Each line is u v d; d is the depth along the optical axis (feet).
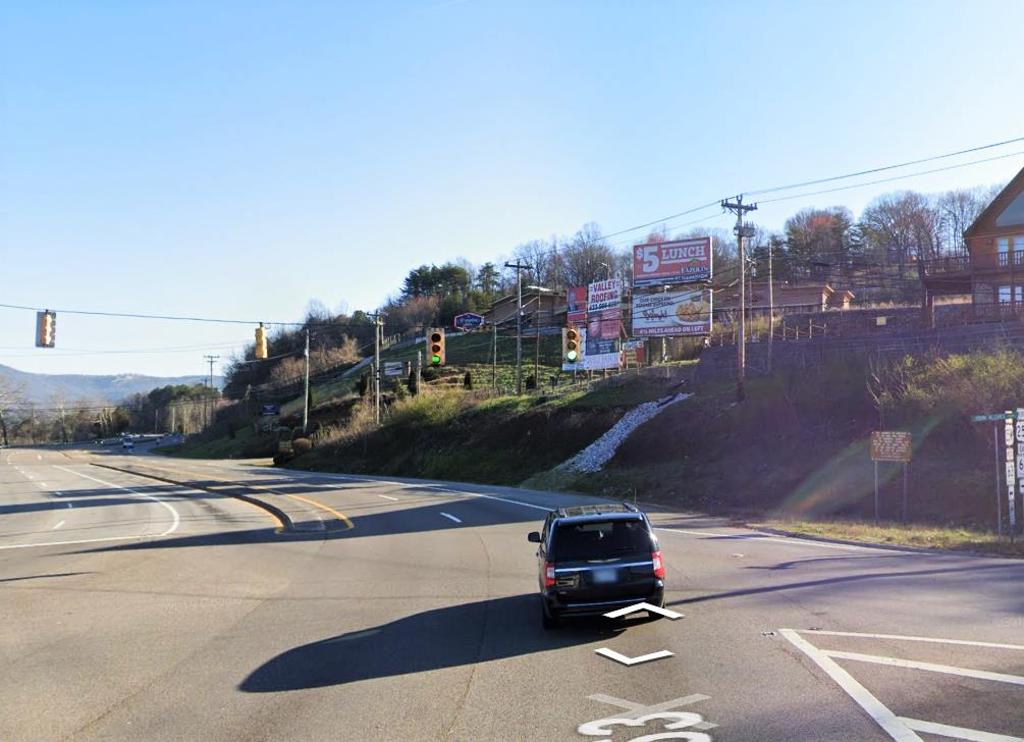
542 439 161.99
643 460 129.39
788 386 119.85
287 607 42.65
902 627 31.53
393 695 25.53
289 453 254.68
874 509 81.76
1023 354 95.45
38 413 597.52
